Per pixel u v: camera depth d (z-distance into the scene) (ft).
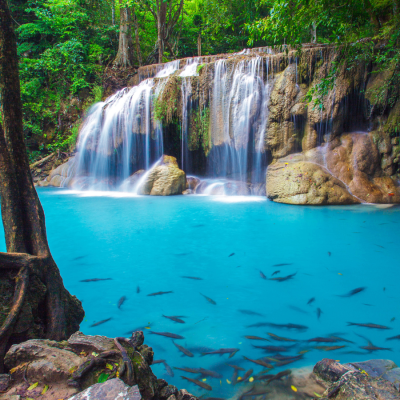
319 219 26.55
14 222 9.52
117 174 51.57
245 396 7.54
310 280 15.14
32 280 8.84
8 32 9.21
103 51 72.90
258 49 48.67
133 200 38.37
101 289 14.35
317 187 32.76
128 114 47.75
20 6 73.41
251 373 8.44
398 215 27.55
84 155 53.31
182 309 12.41
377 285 14.49
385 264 17.02
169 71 57.00
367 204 32.50
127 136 48.21
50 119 65.92
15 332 7.90
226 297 13.46
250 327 10.95
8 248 9.57
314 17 27.27
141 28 85.51
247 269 16.61
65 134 64.44
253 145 42.19
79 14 68.03
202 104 43.75
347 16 28.76
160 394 6.86
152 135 46.83
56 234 23.36
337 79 34.76
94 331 10.78
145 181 43.91
